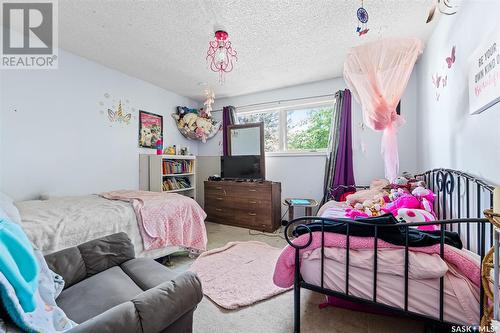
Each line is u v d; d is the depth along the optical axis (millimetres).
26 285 688
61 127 2582
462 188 1584
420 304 1021
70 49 2553
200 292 990
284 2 1763
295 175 3729
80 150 2760
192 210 2471
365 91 1970
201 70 3086
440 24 1953
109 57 2736
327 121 3592
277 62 2818
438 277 979
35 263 814
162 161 3422
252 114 4191
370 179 3201
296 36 2234
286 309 1567
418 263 1006
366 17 1601
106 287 1167
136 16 1941
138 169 3461
